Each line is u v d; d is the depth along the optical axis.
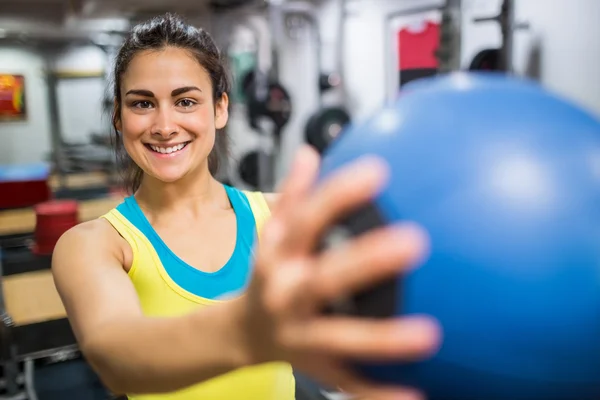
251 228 0.98
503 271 0.36
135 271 0.88
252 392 0.89
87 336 0.57
